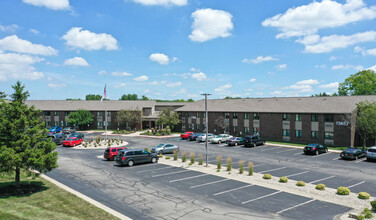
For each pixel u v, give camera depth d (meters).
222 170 25.25
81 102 79.00
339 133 40.72
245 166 27.34
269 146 42.88
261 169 25.84
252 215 14.24
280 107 50.31
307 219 13.69
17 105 17.89
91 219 13.37
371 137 38.03
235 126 55.56
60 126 74.31
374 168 26.22
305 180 21.62
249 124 53.19
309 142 44.53
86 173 24.05
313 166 27.28
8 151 16.52
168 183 20.67
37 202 15.65
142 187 19.58
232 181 21.22
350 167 26.77
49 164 18.02
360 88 61.88
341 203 16.02
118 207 15.45
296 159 31.39
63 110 74.12
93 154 35.50
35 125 18.77
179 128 67.81
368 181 21.22
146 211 14.84
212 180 21.55
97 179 21.89
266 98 57.41
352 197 17.08
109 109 73.94
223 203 16.12
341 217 13.91
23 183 19.70
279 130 48.62
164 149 35.97
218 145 44.47
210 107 62.47
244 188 19.25
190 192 18.36
